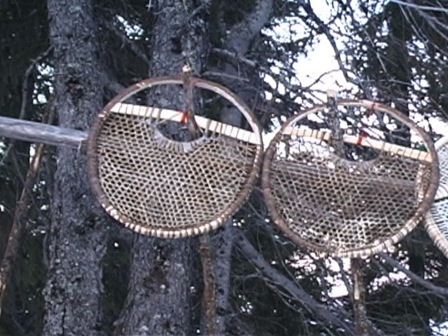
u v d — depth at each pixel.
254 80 5.39
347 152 4.40
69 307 4.59
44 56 5.38
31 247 6.15
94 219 4.71
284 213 3.71
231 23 5.90
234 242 5.52
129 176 3.72
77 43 4.92
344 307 6.11
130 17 5.85
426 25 5.71
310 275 6.22
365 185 3.73
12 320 6.50
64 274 4.63
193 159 3.73
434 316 6.45
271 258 6.16
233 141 3.73
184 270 4.46
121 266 6.18
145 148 3.74
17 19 5.80
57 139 3.95
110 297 6.18
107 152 3.73
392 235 3.70
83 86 4.83
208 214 3.69
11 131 3.92
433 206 3.80
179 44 4.71
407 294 6.27
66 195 4.72
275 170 3.73
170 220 3.69
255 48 5.67
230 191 3.71
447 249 3.75
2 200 6.14
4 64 5.83
